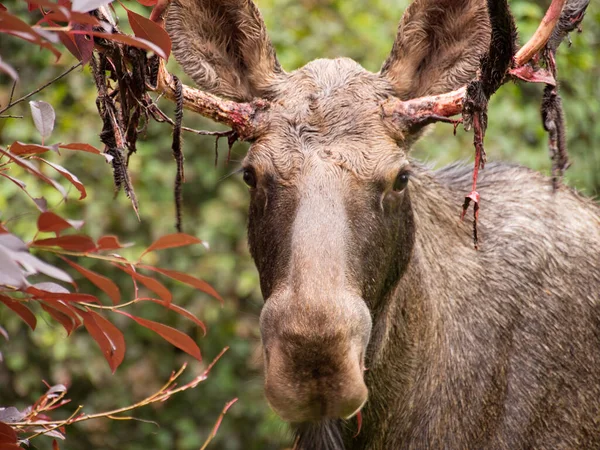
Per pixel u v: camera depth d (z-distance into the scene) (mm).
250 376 9273
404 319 4582
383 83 4395
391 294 4359
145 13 8188
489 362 4777
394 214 4109
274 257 3873
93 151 2824
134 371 9023
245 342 9289
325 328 3441
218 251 9250
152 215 9109
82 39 2838
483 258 4953
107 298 9016
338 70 4367
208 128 9422
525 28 9188
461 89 4172
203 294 9148
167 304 2846
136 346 9117
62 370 8594
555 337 4906
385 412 4625
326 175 3869
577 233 5203
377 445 4664
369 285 3938
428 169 5125
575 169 9234
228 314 9211
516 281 4930
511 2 9641
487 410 4746
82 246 2451
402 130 4141
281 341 3504
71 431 8758
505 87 9398
